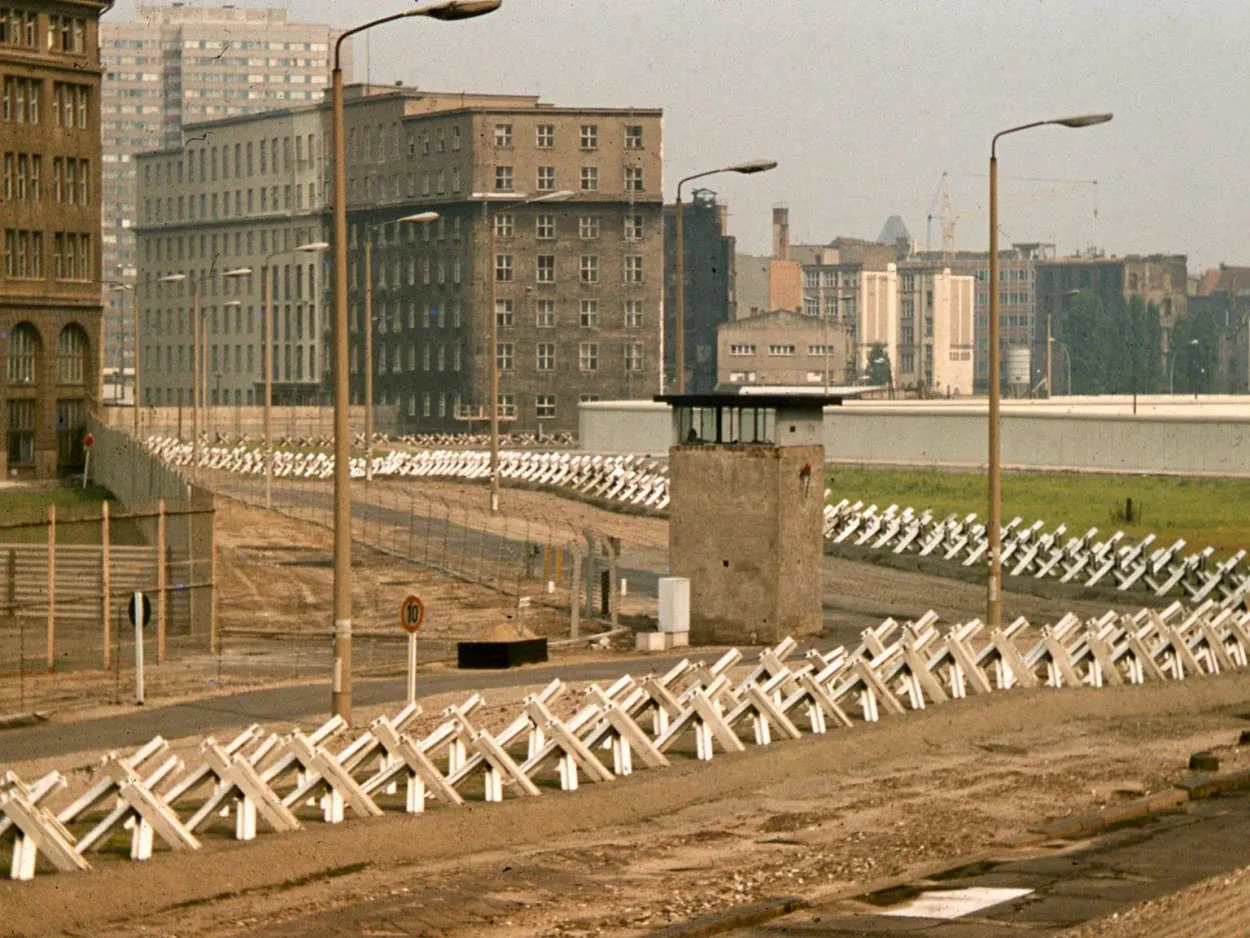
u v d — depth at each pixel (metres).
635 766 39.00
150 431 169.62
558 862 31.55
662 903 28.48
